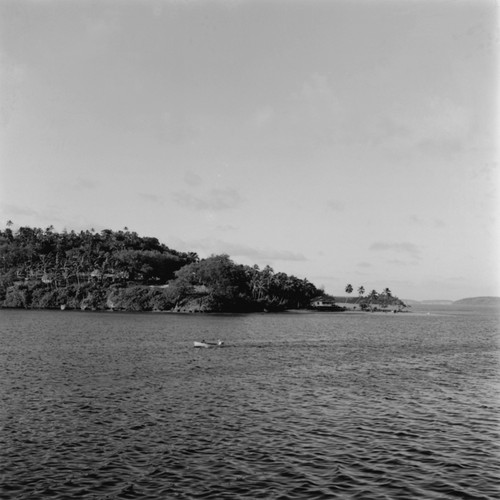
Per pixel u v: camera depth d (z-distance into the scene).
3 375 50.12
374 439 30.20
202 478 23.88
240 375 53.22
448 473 24.89
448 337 116.19
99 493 22.08
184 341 91.88
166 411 36.31
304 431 31.73
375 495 22.20
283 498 21.78
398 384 49.28
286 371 56.84
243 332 118.88
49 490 22.34
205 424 33.03
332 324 165.38
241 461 26.20
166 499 21.53
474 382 50.97
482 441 30.03
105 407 37.09
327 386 47.50
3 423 32.38
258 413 36.25
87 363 59.81
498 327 164.12
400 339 108.31
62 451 27.27
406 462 26.36
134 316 189.00
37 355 66.62
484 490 22.91
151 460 26.14
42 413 35.03
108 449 27.72
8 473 24.16
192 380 49.38
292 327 143.25
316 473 24.69
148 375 51.81
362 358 71.44
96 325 132.75
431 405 39.62
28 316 177.75
